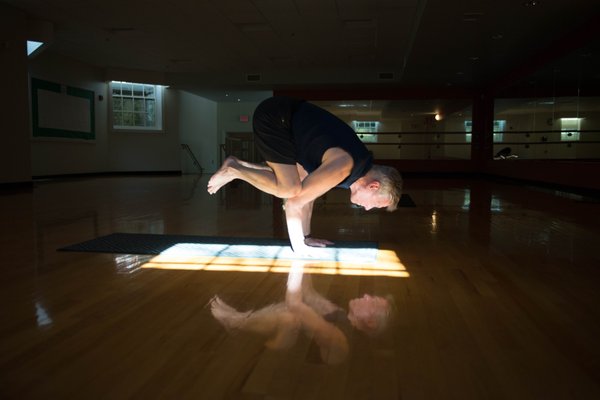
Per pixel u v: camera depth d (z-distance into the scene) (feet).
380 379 4.03
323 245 10.17
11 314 5.70
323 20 28.71
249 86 46.88
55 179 39.27
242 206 19.08
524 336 5.08
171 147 51.16
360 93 48.32
